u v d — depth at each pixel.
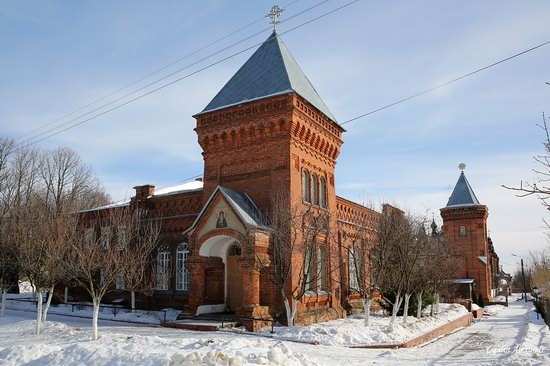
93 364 13.60
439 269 37.00
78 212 34.75
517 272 149.88
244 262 25.36
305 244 25.80
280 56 32.12
